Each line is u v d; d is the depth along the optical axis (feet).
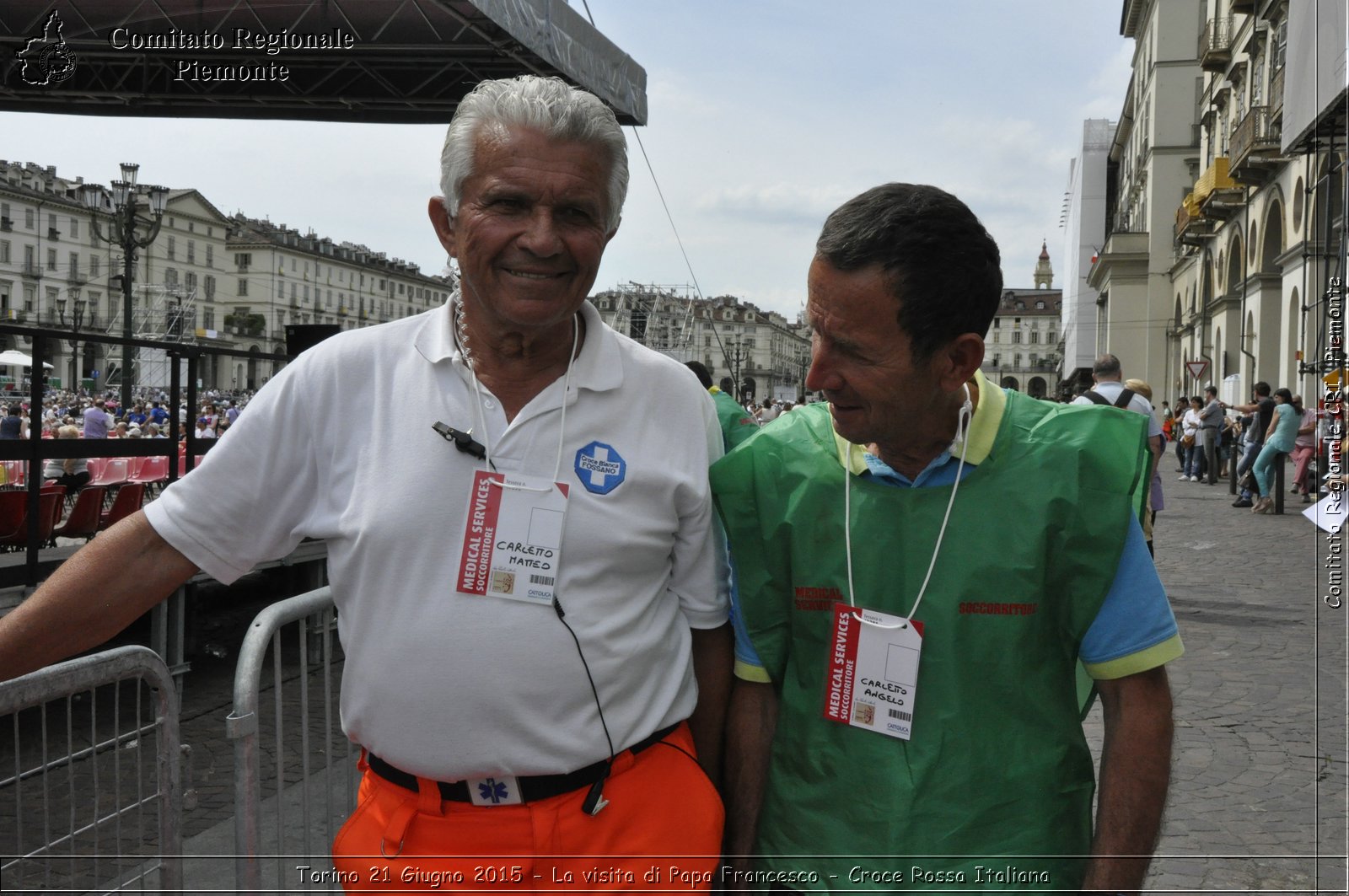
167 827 7.06
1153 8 142.72
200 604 23.45
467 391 4.95
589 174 4.78
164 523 5.01
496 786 4.98
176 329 131.34
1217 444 66.18
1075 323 208.64
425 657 4.81
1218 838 11.09
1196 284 116.26
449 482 4.85
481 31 24.16
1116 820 4.69
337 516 5.01
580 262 4.82
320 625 7.97
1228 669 18.42
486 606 4.81
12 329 14.60
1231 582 27.50
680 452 5.29
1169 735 4.75
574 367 5.03
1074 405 4.83
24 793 7.52
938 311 4.22
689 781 5.36
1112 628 4.68
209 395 76.69
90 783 7.79
